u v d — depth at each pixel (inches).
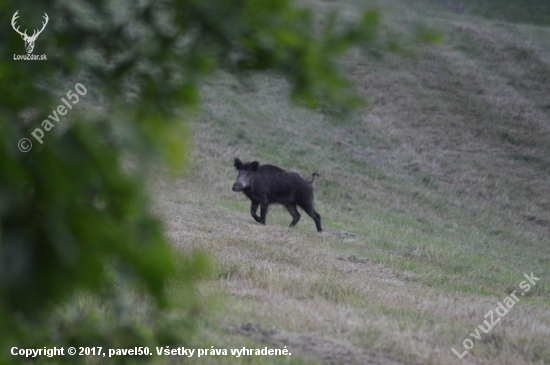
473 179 4480.8
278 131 4515.3
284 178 2792.8
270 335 1094.4
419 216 3688.5
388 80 5748.0
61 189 226.1
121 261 239.5
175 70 352.5
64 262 221.8
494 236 3644.2
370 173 4254.4
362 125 4936.0
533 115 5625.0
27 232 218.5
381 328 1202.0
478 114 5477.4
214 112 4500.5
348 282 1609.3
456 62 6328.7
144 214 246.2
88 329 450.9
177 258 269.0
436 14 7480.3
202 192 3257.9
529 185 4549.7
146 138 245.1
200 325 1001.5
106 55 352.8
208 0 332.5
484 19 7760.8
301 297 1450.5
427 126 5167.3
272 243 2159.2
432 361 1061.1
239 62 346.6
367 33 335.9
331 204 3612.2
